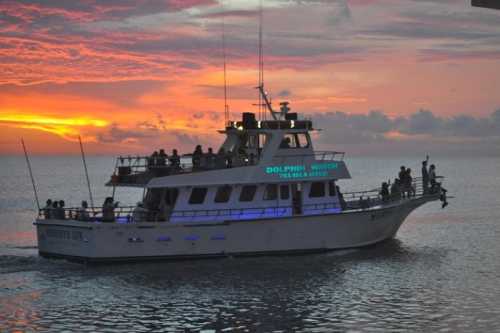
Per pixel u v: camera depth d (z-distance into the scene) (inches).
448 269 1510.8
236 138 1668.3
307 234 1577.3
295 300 1239.5
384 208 1675.7
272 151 1573.6
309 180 1587.1
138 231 1459.2
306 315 1151.0
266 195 1571.1
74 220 1491.1
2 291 1285.7
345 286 1341.0
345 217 1612.9
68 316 1145.4
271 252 1551.4
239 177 1534.2
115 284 1334.9
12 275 1396.4
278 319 1130.0
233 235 1513.3
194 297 1254.9
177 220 1512.1
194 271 1437.0
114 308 1187.9
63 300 1233.4
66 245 1492.4
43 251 1544.0
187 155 1574.8
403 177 1788.9
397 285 1354.6
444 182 6363.2
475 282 1385.3
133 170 1561.3
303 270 1462.8
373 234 1692.9
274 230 1544.0
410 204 1770.4
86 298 1246.3
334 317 1140.5
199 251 1498.5
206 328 1085.1
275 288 1318.9
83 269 1439.5
